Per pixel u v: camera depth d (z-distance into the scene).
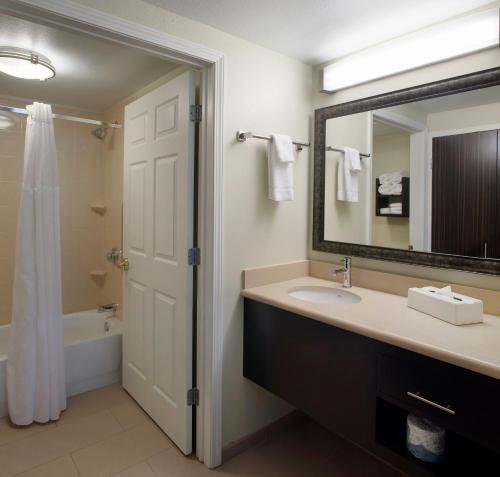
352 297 1.82
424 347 1.14
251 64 1.83
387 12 1.54
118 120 2.97
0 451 1.89
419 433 1.26
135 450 1.92
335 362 1.47
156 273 2.07
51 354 2.14
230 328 1.84
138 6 1.44
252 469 1.80
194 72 1.77
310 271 2.18
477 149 1.50
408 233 1.73
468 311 1.33
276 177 1.86
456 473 1.21
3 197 2.89
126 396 2.46
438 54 1.56
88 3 1.32
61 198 3.13
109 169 3.17
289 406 2.14
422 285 1.68
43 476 1.72
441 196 1.61
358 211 1.93
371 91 1.86
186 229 1.81
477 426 1.06
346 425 1.44
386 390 1.29
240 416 1.92
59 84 2.51
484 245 1.49
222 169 1.73
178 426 1.92
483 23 1.42
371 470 1.80
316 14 1.56
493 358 1.04
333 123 2.03
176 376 1.93
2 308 2.94
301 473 1.78
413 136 1.69
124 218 2.40
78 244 3.25
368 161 1.88
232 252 1.82
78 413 2.25
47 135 2.13
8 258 2.94
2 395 2.16
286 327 1.67
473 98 1.51
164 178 1.97
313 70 2.12
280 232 2.04
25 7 1.21
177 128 1.86
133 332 2.36
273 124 1.95
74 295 3.26
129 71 2.25
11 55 1.89
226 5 1.48
